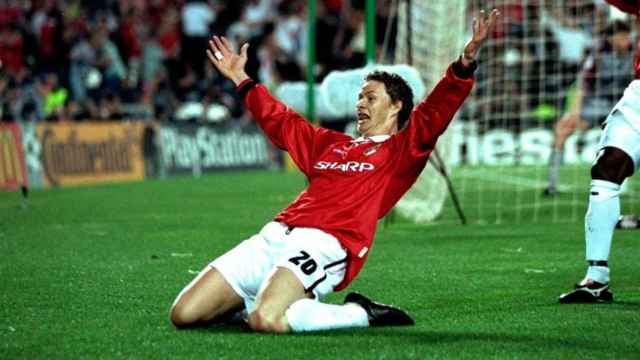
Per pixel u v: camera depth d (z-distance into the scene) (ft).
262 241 68.74
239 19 270.46
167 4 276.82
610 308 75.97
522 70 188.96
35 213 149.38
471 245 112.37
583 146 183.52
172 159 225.35
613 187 78.38
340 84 130.72
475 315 73.92
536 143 208.44
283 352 61.57
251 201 164.96
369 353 61.36
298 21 261.44
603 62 162.20
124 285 87.71
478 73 192.24
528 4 192.44
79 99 241.55
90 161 210.59
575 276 92.02
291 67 241.96
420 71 134.72
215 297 67.51
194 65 263.90
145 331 67.92
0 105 221.46
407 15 137.49
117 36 260.83
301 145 71.26
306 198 69.26
